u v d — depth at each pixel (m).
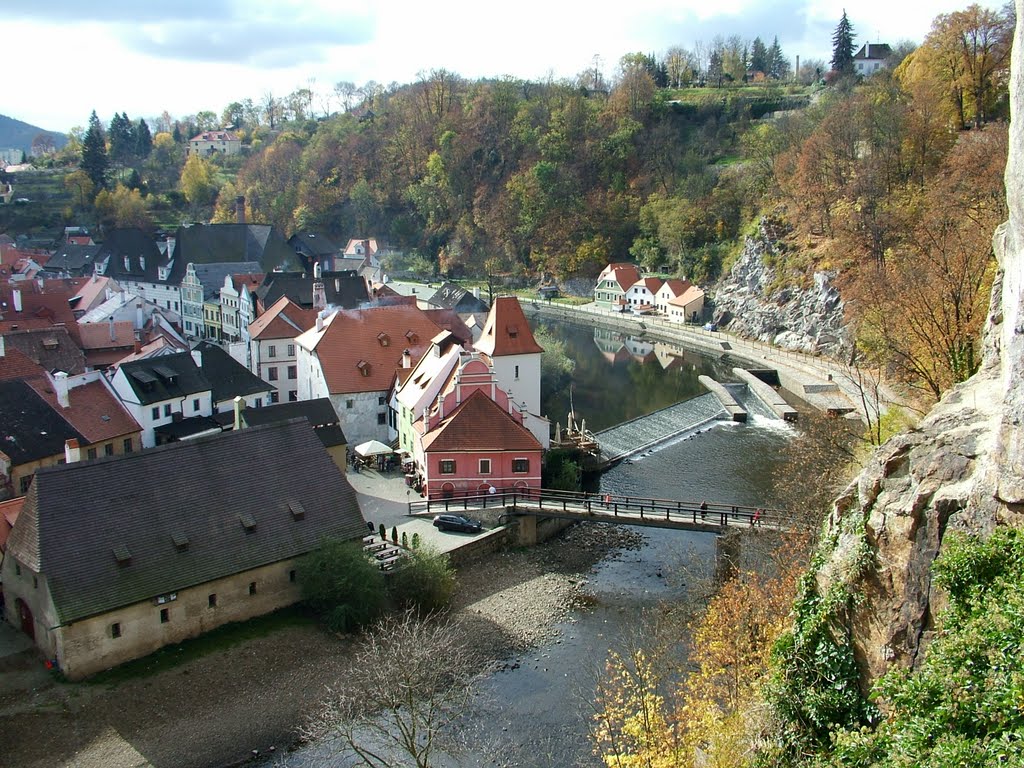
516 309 84.69
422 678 42.56
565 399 114.31
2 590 51.12
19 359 82.69
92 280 145.25
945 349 60.47
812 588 30.36
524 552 66.12
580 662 50.78
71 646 45.62
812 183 148.50
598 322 182.25
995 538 23.22
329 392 84.50
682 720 38.44
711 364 138.00
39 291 127.75
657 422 99.88
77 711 43.84
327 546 53.84
